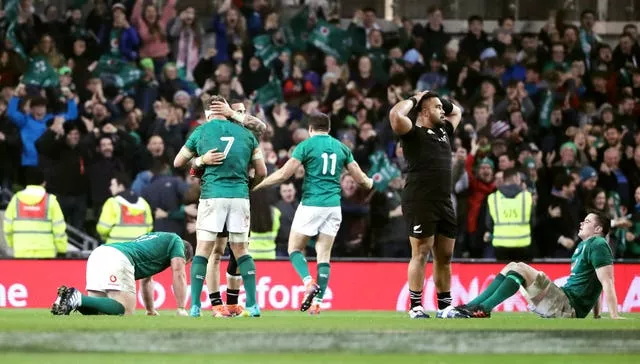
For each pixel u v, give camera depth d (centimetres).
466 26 9119
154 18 8056
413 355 2869
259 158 4144
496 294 4059
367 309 6081
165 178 6588
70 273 5972
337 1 9050
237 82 7744
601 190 6644
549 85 8075
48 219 6025
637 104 8094
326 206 4512
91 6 8481
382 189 6844
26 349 2948
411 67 8094
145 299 4478
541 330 3150
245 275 4141
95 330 3066
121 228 5988
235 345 3003
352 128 7250
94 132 7006
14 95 7238
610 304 4131
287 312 5322
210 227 4053
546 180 7200
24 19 7888
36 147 6919
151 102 7644
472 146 7081
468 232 6800
